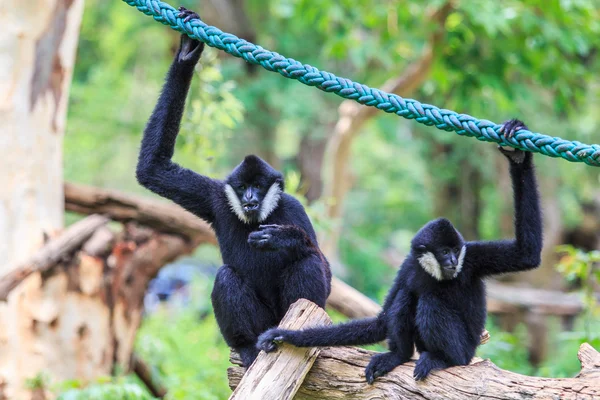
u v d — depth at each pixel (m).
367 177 34.09
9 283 11.72
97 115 24.34
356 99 6.98
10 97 12.66
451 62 17.16
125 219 13.62
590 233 26.92
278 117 27.03
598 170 26.05
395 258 27.11
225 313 7.62
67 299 12.63
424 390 6.61
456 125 6.73
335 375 7.06
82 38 28.19
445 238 7.33
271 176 8.25
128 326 13.40
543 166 24.02
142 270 13.50
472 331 7.38
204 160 13.73
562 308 20.86
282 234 7.46
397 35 18.31
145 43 28.42
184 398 13.21
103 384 11.12
